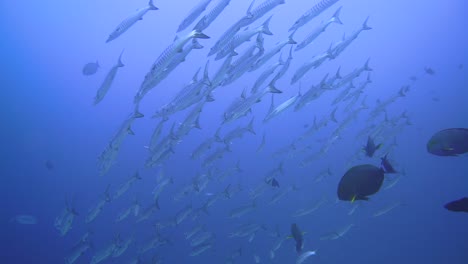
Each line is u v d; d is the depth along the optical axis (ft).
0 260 53.42
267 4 22.72
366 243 50.90
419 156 71.00
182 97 23.22
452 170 64.28
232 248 51.39
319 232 53.78
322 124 39.14
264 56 24.44
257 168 76.33
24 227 59.36
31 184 71.26
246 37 23.16
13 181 70.85
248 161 78.79
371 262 47.65
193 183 33.30
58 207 65.57
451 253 45.62
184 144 79.00
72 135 88.63
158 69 19.21
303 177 68.28
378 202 57.88
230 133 33.58
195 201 61.77
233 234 34.09
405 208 56.18
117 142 25.31
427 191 59.72
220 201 61.05
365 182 10.16
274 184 32.76
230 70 23.47
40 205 65.92
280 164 35.73
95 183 72.33
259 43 24.04
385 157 11.11
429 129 83.20
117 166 74.95
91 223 59.93
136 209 32.45
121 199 64.08
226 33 22.33
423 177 63.67
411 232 51.57
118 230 57.82
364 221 54.85
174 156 75.25
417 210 55.52
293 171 71.05
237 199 61.93
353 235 52.60
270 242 51.49
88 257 52.54
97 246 54.49
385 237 51.34
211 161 34.53
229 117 25.49
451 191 58.34
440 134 11.24
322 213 57.16
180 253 51.83
